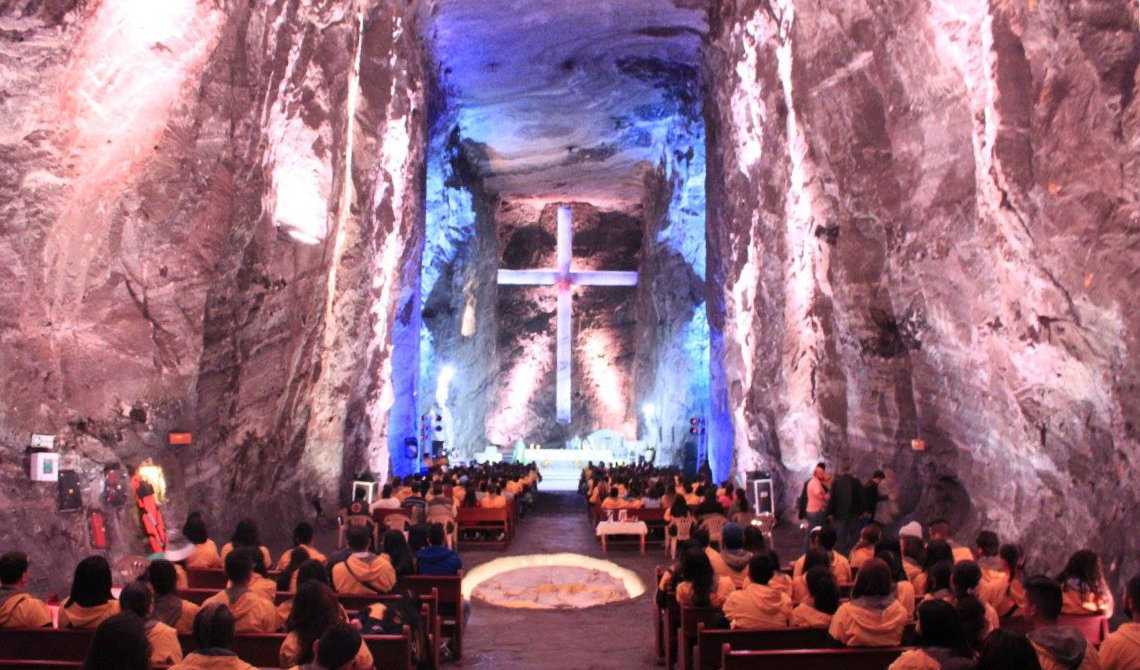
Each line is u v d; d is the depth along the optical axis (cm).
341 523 1433
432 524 971
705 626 746
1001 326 1183
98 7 1006
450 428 3909
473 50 2736
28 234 1016
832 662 570
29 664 522
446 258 3788
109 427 1125
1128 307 945
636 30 2616
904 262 1433
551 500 2808
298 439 1686
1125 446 963
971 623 534
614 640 1019
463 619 938
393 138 2119
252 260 1395
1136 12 951
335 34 1572
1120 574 959
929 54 1305
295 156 1538
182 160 1170
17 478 1004
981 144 1171
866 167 1518
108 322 1125
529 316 4750
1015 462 1179
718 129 2556
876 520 1352
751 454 2203
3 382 1004
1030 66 1067
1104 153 971
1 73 954
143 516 1101
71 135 1030
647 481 2078
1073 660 480
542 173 3981
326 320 1692
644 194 4175
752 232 2131
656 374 3991
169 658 519
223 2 1188
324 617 511
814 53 1611
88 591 584
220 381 1353
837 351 1723
